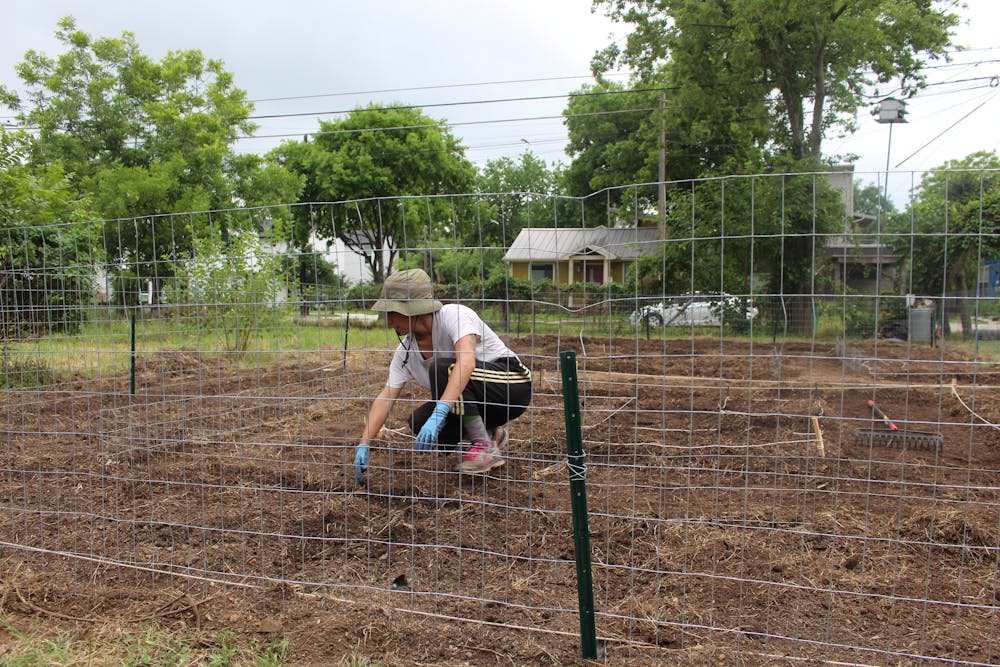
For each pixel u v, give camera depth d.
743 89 18.95
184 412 4.74
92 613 2.45
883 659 2.06
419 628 2.29
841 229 11.38
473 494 3.48
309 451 4.31
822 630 2.23
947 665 2.03
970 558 2.76
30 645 2.24
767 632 2.22
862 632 2.21
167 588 2.59
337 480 3.71
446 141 28.94
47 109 21.62
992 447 4.62
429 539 2.95
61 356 6.38
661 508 3.01
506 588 2.49
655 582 2.56
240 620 2.37
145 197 20.02
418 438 3.03
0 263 4.85
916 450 4.52
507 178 51.03
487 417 3.62
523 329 6.11
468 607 2.40
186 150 21.61
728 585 2.53
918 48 18.27
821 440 4.34
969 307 7.12
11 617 2.43
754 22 17.61
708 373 8.51
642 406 6.11
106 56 21.92
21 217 7.42
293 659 2.14
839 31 17.11
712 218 12.00
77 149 21.22
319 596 2.50
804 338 9.44
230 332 5.38
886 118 15.66
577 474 2.07
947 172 2.04
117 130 21.77
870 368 7.58
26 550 2.92
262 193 23.38
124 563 2.76
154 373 7.11
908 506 3.34
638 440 4.70
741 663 2.05
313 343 6.28
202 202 20.42
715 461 4.09
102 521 3.22
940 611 2.35
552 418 5.46
